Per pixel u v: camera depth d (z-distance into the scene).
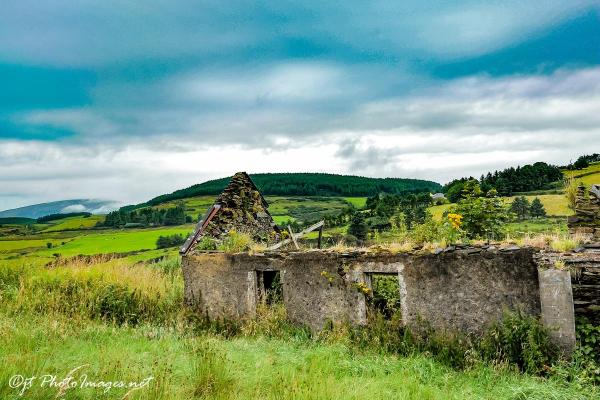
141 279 16.33
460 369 8.86
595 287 8.18
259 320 12.57
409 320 10.27
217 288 13.71
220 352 8.32
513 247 9.14
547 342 8.20
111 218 98.06
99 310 13.72
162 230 76.19
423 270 10.12
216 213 15.24
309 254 11.93
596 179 37.22
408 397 7.01
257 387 7.06
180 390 6.62
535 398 6.82
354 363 8.84
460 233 10.58
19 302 13.38
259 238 16.72
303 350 9.80
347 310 11.23
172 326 12.79
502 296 9.17
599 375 7.61
